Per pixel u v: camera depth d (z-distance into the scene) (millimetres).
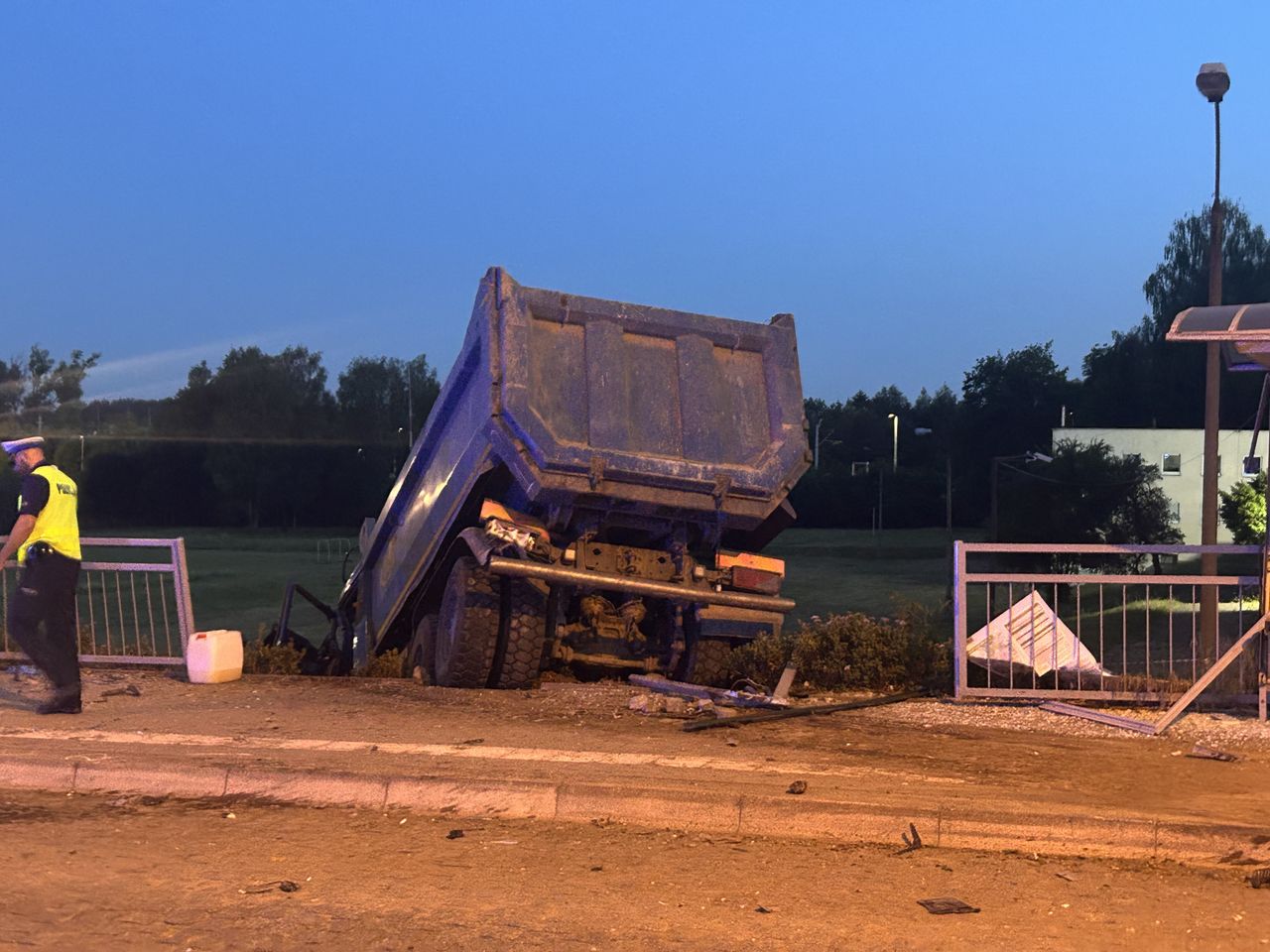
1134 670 11758
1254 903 5305
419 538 12922
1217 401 18906
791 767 7352
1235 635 16781
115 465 107250
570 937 4734
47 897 5102
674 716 9352
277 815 6668
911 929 4898
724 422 10789
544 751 7746
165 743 7945
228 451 106062
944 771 7352
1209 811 6359
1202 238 97688
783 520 11320
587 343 10469
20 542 9031
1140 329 100188
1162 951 4711
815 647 11109
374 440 112062
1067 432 56812
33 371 112562
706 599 10930
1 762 7383
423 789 6828
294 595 16641
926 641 11266
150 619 12219
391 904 5082
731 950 4629
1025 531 51594
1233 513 48438
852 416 133125
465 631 10875
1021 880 5613
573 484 10188
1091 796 6652
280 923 4836
